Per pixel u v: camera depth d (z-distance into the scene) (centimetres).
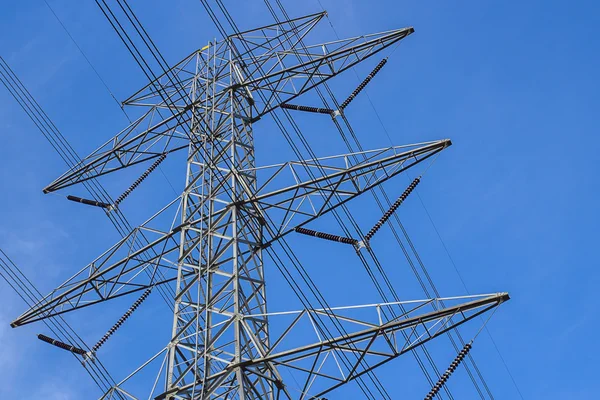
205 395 2569
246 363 2591
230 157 3284
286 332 2636
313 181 3066
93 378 2942
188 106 3731
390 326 2562
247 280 2919
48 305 3341
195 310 3022
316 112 3600
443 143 3031
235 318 2711
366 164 3038
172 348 2819
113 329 3369
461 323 2561
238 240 2997
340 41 3703
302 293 2714
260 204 3162
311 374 2625
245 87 3703
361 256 3036
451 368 2805
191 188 3372
